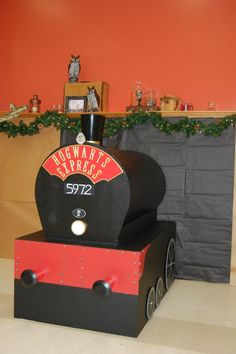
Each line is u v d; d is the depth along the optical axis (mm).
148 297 2107
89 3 3615
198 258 3084
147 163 2617
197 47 3326
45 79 3736
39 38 3754
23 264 2086
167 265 2682
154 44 3439
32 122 3354
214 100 3279
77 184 2037
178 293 2721
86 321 1984
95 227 2010
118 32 3537
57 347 1809
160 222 2957
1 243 3543
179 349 1827
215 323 2170
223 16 3264
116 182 1977
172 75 3387
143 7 3471
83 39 3631
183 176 3117
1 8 3811
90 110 3285
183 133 3109
